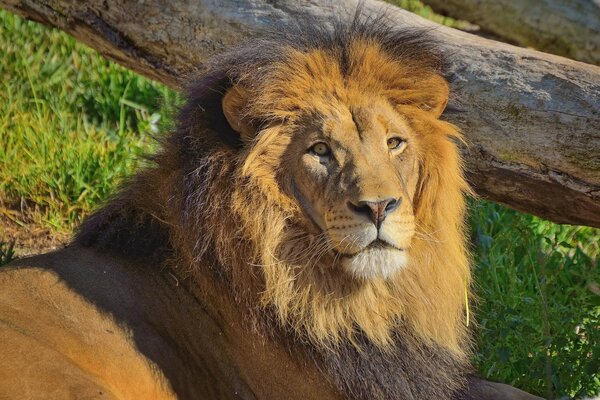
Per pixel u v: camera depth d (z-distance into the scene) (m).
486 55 9.84
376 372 8.39
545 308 10.21
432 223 8.50
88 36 11.54
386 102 8.34
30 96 15.30
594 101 9.30
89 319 7.97
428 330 8.54
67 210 12.93
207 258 8.25
